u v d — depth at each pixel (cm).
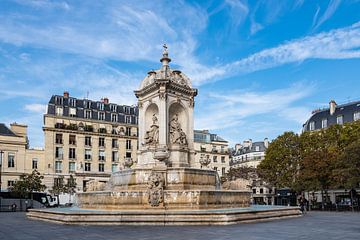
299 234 1400
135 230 1562
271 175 5872
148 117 2888
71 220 1884
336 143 5591
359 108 7012
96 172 7900
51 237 1377
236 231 1494
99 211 2008
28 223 2092
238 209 2153
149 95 2859
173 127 2780
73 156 7744
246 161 10769
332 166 4681
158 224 1767
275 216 2208
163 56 2862
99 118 8300
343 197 6619
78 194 2523
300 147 5747
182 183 2283
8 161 7088
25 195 5838
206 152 9300
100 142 8156
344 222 2053
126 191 2134
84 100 8275
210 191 2120
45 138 7506
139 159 2797
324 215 2934
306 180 4894
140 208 2092
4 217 2955
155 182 2094
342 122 7231
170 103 2775
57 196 6912
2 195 5722
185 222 1759
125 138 8456
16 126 7344
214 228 1614
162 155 2281
